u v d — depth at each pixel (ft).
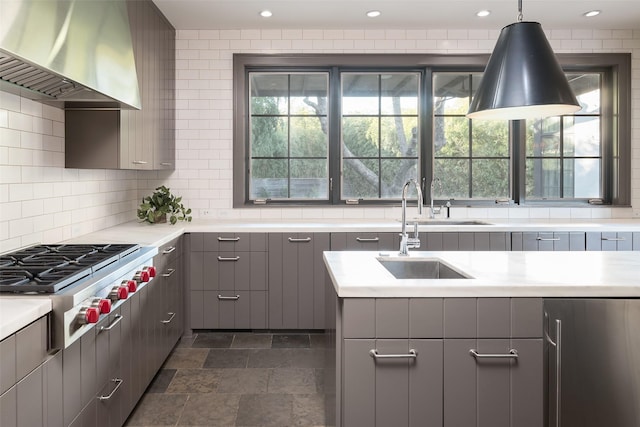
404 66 14.80
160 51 12.73
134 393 8.06
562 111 7.04
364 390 5.68
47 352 4.99
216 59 14.56
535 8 13.04
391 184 15.12
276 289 12.80
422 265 8.22
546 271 6.70
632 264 7.33
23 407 4.41
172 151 14.15
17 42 5.24
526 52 6.46
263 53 14.53
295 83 14.92
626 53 14.84
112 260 7.23
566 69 15.17
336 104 14.84
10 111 7.82
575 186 15.33
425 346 5.70
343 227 12.75
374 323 5.67
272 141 14.97
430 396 5.71
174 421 8.20
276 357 11.28
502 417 5.73
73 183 10.19
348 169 15.07
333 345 6.81
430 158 14.89
